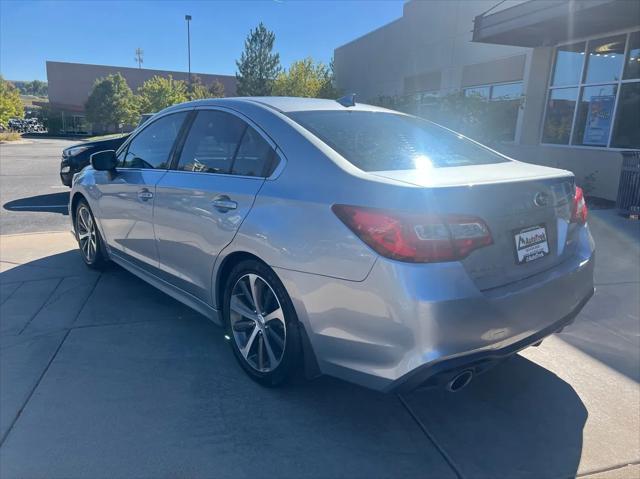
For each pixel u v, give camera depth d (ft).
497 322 7.63
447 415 9.19
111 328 12.42
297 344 8.93
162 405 9.29
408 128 11.20
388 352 7.47
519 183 8.23
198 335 12.18
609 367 10.86
